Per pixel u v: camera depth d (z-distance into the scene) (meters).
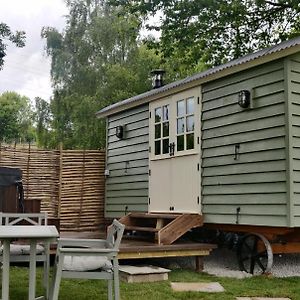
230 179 6.37
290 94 5.57
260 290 4.91
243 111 6.24
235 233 7.16
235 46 14.48
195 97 7.21
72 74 21.64
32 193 9.45
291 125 5.53
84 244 3.98
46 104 23.25
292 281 5.51
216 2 13.31
